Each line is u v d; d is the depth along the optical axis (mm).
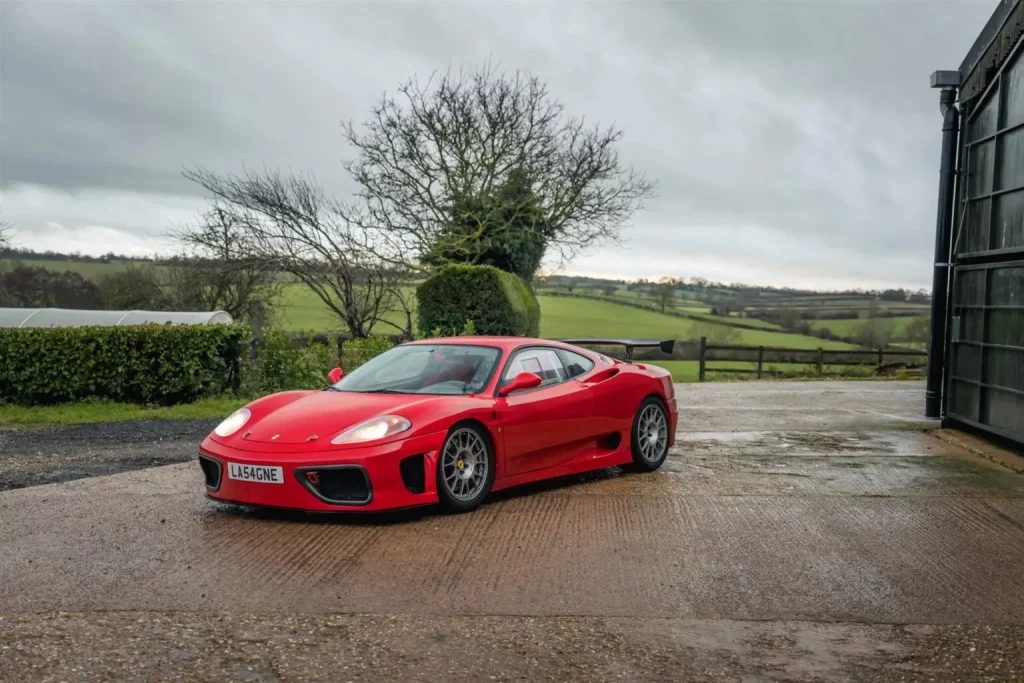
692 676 3537
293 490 5699
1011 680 3531
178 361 13609
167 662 3615
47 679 3439
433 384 6641
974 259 10547
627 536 5586
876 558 5172
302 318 27500
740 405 14742
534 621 4117
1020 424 9016
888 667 3652
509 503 6508
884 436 10391
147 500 6551
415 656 3701
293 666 3590
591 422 7211
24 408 13094
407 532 5637
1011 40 9312
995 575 4887
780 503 6566
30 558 5055
